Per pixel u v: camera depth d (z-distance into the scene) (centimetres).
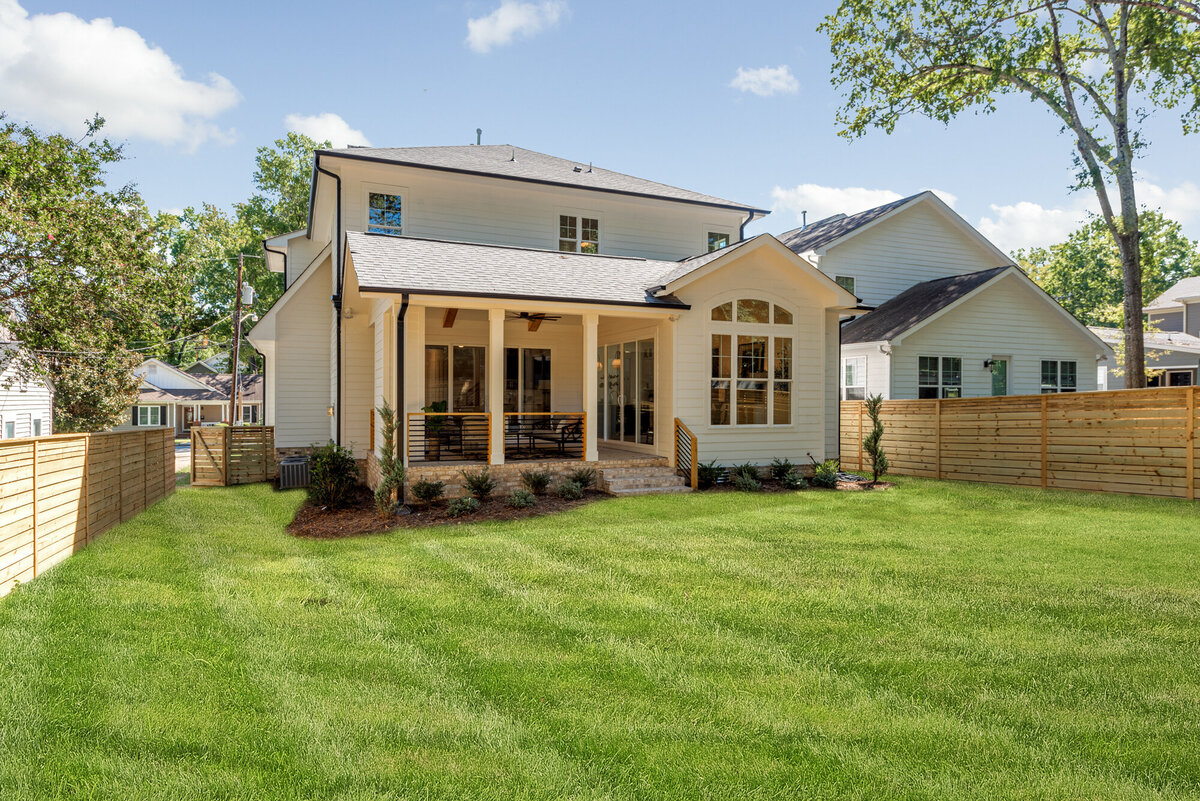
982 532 909
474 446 1553
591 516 1045
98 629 530
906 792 307
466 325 1631
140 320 1369
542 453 1465
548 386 1703
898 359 1952
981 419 1447
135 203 1375
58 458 772
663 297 1353
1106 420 1238
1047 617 554
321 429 1742
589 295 1284
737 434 1421
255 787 310
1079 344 2231
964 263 2488
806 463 1490
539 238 1783
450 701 403
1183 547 800
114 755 338
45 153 1227
